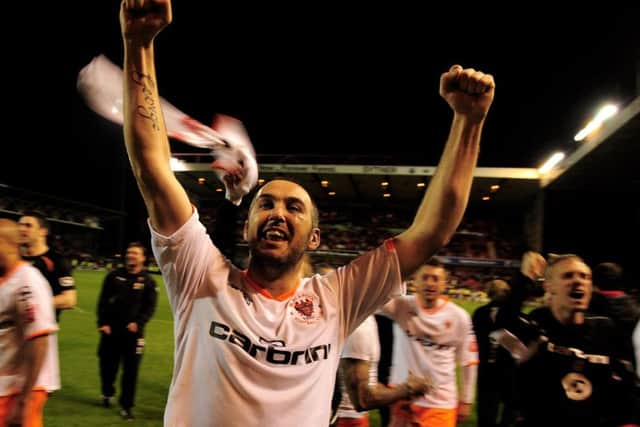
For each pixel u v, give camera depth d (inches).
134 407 205.3
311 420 50.3
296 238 54.4
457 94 53.2
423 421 134.2
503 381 154.9
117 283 198.2
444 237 55.0
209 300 51.9
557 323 94.9
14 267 102.3
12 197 1229.7
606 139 601.9
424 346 139.6
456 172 53.7
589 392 89.6
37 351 99.4
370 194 1165.7
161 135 49.8
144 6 46.5
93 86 48.1
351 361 101.2
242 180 60.0
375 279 57.0
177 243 51.1
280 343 50.7
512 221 1209.4
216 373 48.8
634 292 182.9
